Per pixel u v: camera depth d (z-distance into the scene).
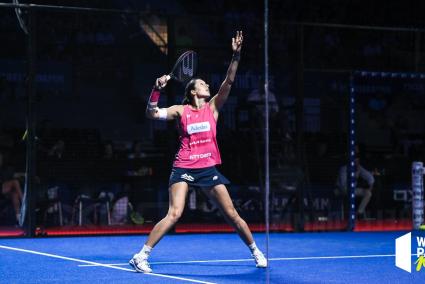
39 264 7.12
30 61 10.19
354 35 15.34
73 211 11.35
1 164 11.88
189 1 15.97
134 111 13.59
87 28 13.38
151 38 13.70
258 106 12.03
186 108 6.61
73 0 14.64
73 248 8.70
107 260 7.48
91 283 5.88
